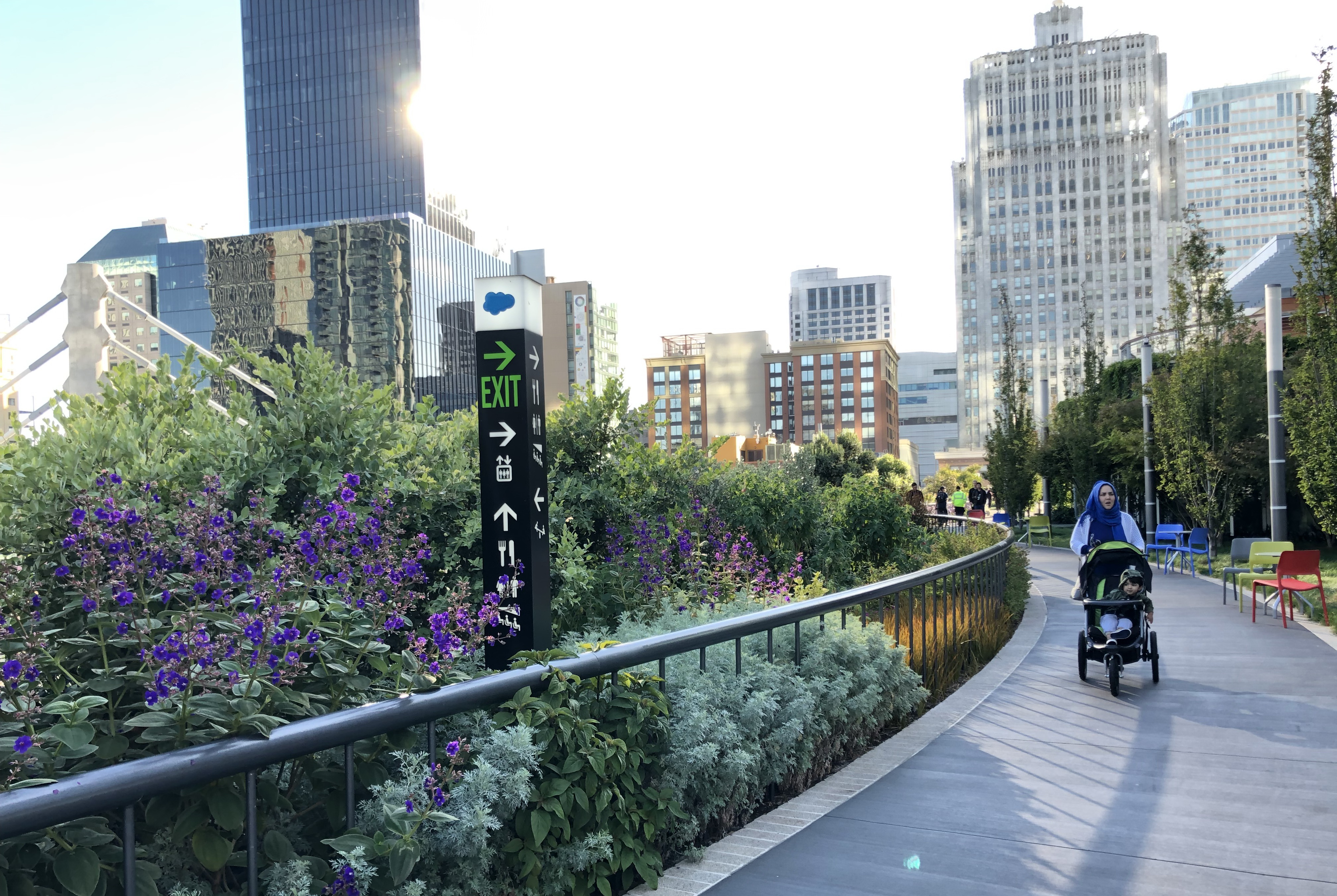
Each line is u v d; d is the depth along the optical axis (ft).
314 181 426.10
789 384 514.68
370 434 17.08
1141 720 21.52
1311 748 18.66
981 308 521.65
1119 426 102.53
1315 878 12.00
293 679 8.48
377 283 376.27
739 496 35.24
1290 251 166.30
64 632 9.61
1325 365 44.96
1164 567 64.85
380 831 8.25
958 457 493.36
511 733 9.88
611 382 23.77
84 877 6.47
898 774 17.15
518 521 13.61
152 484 11.65
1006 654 31.65
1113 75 506.48
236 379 18.31
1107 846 13.26
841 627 19.58
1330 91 46.78
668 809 12.19
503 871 9.96
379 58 418.51
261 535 11.36
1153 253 498.69
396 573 10.30
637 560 22.40
